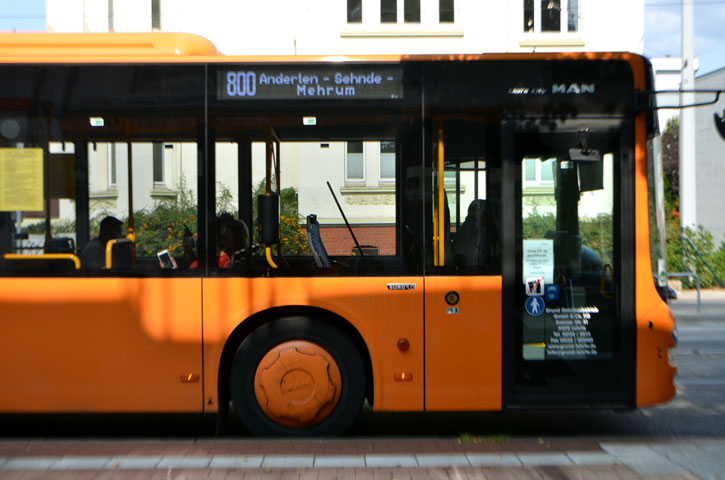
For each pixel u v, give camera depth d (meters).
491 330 5.27
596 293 5.33
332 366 5.25
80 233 5.25
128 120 5.31
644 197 5.35
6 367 5.20
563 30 19.08
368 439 5.37
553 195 5.34
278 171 5.38
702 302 15.42
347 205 5.37
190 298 5.20
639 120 5.36
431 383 5.23
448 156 5.32
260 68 5.34
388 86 5.34
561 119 5.35
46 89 5.32
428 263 5.27
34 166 5.29
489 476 4.27
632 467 4.44
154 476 4.26
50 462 4.55
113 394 5.19
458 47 18.95
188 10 17.78
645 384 5.31
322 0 18.48
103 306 5.20
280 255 5.33
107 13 17.52
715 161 29.95
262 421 5.27
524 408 5.27
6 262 5.22
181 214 5.29
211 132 5.31
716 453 4.81
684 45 17.89
